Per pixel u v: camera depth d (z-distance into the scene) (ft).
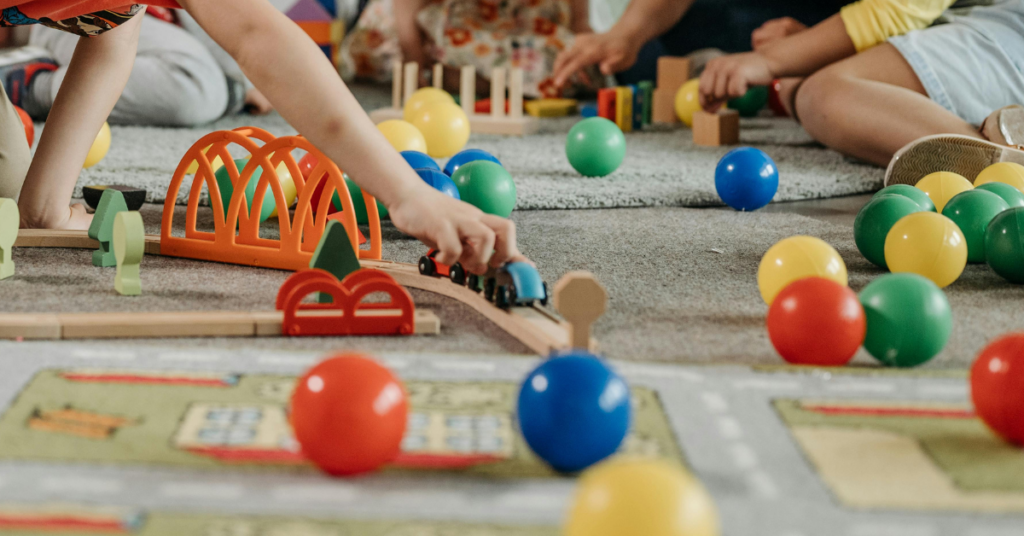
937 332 3.00
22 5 3.81
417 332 3.36
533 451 2.27
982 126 6.53
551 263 4.41
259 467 2.26
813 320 2.95
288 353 3.07
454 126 7.41
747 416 2.62
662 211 5.85
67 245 4.51
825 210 5.98
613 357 3.12
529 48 11.57
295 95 3.27
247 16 3.30
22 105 8.30
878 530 2.01
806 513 2.08
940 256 3.98
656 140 9.03
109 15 4.10
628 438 2.45
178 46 8.72
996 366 2.44
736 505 2.11
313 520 2.01
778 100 11.22
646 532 1.63
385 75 13.53
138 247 3.70
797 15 11.67
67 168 4.61
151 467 2.23
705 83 8.45
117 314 3.28
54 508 2.02
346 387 2.15
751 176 5.74
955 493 2.19
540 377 2.25
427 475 2.25
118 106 8.57
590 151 6.71
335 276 3.62
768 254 3.69
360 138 3.28
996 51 7.36
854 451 2.41
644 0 10.44
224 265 4.32
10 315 3.21
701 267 4.40
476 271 3.34
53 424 2.45
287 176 5.06
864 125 7.06
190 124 8.76
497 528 1.99
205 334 3.26
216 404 2.63
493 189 5.01
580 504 1.72
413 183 3.30
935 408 2.70
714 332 3.42
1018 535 1.99
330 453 2.14
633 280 4.13
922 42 7.36
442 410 2.63
